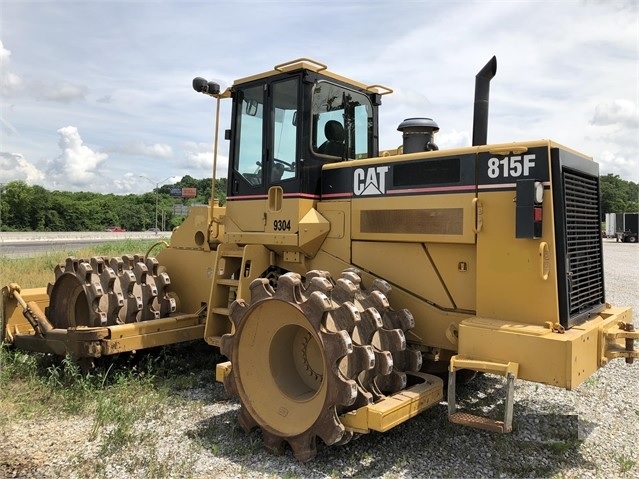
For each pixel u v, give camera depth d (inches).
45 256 653.3
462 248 165.2
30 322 222.2
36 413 177.8
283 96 203.9
